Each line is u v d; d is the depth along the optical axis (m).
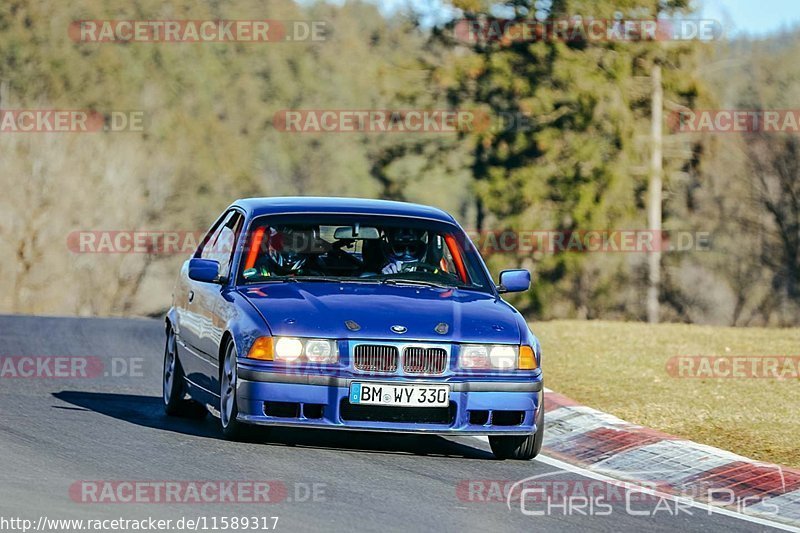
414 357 22.78
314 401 22.44
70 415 26.44
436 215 27.19
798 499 21.83
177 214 177.62
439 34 105.75
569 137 101.94
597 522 19.05
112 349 41.06
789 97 150.75
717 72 118.69
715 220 146.75
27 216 167.25
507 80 101.88
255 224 26.02
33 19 190.38
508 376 23.19
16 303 167.38
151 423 26.16
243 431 23.44
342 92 191.50
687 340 46.84
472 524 18.16
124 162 173.25
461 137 104.00
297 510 18.22
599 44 103.31
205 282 26.70
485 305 24.62
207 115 192.88
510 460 24.33
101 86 190.00
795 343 46.91
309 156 188.50
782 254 146.50
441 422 22.88
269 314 23.11
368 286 24.98
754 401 32.66
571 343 44.59
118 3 194.00
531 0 102.06
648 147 103.06
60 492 18.53
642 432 26.66
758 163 144.75
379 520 17.94
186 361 27.03
